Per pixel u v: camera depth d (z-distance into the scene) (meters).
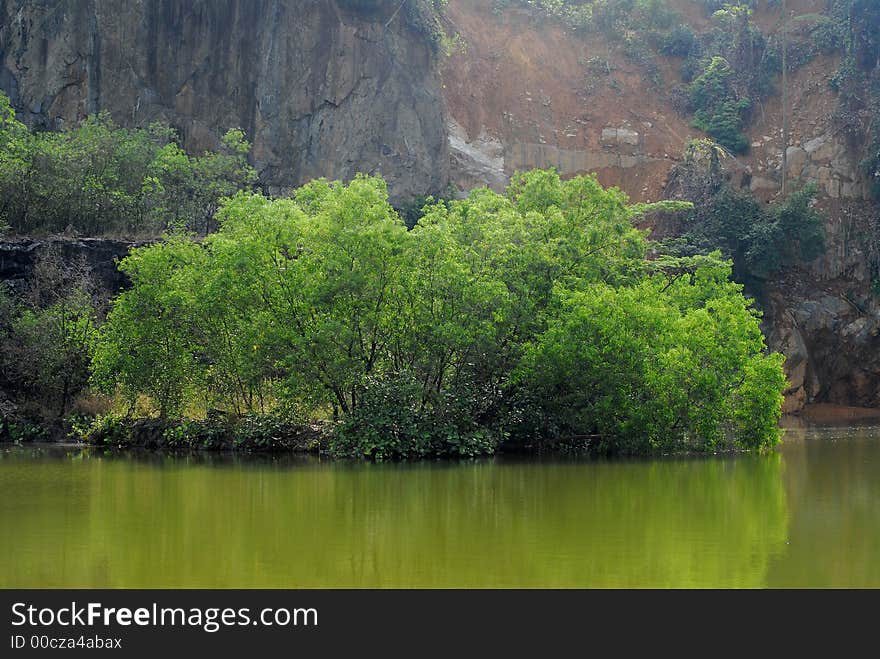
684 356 23.95
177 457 23.70
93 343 26.89
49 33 44.94
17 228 34.00
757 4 66.00
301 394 24.00
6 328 28.77
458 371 24.69
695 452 26.02
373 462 22.66
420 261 23.72
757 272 48.91
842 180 54.06
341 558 11.81
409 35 49.12
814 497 17.19
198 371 25.52
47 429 27.53
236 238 24.77
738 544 12.70
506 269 24.94
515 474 20.33
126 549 12.31
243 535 13.20
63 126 44.56
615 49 63.94
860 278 51.41
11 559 11.76
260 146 46.47
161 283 25.31
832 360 50.31
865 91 56.06
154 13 46.00
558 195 27.36
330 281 23.34
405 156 47.75
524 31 63.00
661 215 51.53
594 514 15.06
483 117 57.53
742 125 59.66
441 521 14.32
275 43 46.75
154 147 39.84
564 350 23.02
